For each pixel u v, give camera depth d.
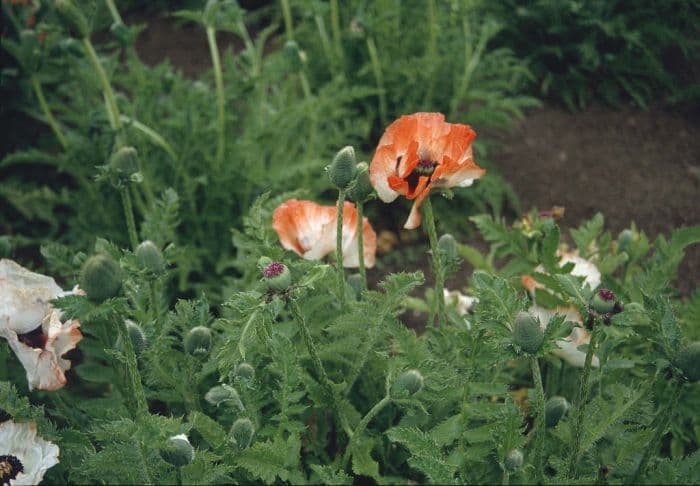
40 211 1.92
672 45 2.85
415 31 2.41
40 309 1.06
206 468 1.04
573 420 1.09
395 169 1.13
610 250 1.53
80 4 1.67
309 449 1.18
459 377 1.13
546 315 1.24
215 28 1.86
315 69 2.42
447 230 2.15
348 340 1.17
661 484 1.04
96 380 1.22
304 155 1.98
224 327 1.15
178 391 1.19
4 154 2.16
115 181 1.28
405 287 1.13
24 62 1.76
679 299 1.84
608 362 1.20
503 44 2.79
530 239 1.46
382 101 2.22
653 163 2.41
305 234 1.24
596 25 2.69
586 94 2.71
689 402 1.24
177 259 1.66
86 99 2.00
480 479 1.13
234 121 1.92
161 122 1.89
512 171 2.39
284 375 1.11
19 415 1.06
